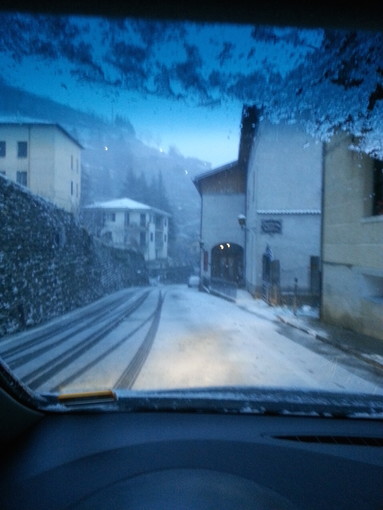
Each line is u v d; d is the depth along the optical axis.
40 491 1.96
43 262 16.12
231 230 33.06
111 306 21.42
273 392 3.27
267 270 22.58
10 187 13.46
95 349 9.11
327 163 13.20
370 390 5.90
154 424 2.71
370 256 10.57
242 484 2.03
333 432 2.61
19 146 26.03
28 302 13.91
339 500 1.95
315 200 22.12
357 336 10.58
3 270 12.23
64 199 28.47
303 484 2.06
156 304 21.84
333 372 7.04
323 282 13.50
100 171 61.19
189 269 64.88
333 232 12.76
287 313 16.39
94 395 3.05
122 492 1.94
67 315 17.34
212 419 2.80
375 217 10.31
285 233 22.22
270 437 2.56
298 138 8.80
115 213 50.66
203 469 2.17
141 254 49.53
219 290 29.36
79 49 3.34
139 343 9.81
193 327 12.73
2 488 1.99
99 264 28.86
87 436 2.53
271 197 22.23
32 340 10.86
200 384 6.05
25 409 2.64
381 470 2.22
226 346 9.39
